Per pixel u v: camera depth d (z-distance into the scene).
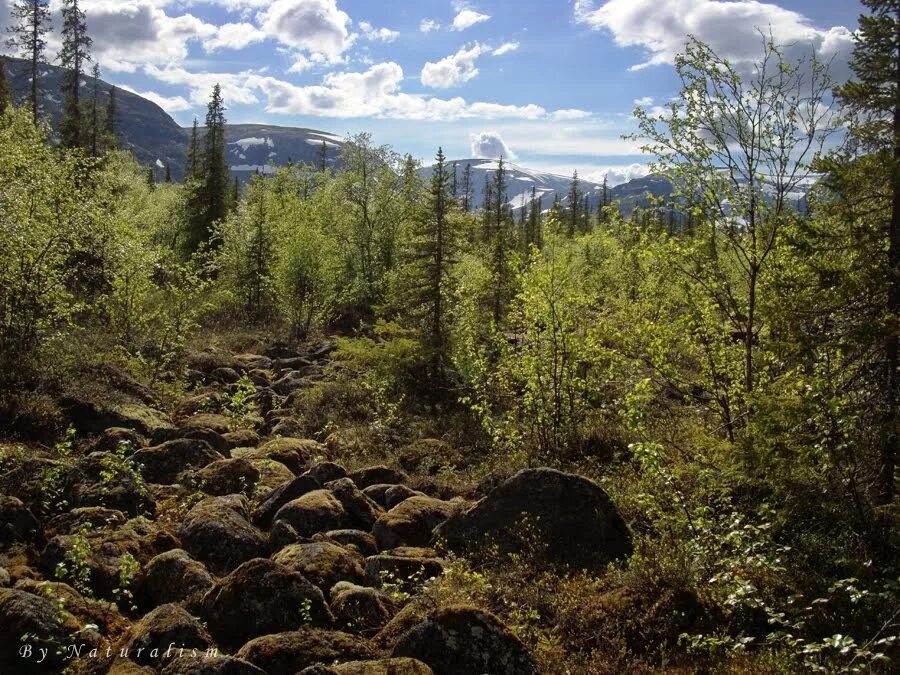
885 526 4.59
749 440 5.09
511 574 4.86
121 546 4.82
